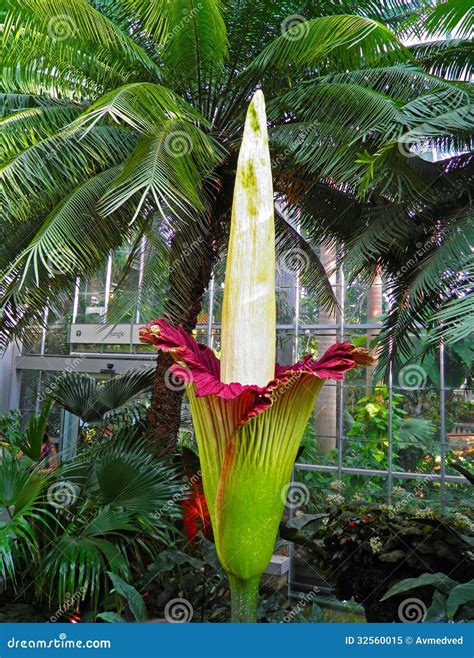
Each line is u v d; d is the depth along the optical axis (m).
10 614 3.32
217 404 1.43
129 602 2.56
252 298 1.53
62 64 4.25
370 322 7.88
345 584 3.56
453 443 7.08
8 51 4.01
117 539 3.55
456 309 2.18
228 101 4.70
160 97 3.15
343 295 7.94
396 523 3.51
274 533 1.47
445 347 7.14
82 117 2.80
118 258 8.53
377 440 7.41
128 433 4.55
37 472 3.46
